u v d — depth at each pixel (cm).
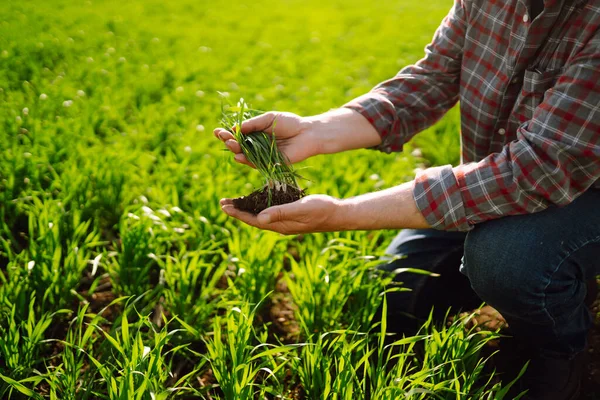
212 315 143
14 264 137
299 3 479
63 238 155
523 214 117
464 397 111
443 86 136
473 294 141
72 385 113
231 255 142
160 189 164
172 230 150
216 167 182
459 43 132
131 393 106
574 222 116
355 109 133
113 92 230
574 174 111
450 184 114
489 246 116
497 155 115
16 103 205
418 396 115
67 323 139
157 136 195
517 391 126
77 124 194
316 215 114
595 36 109
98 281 146
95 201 166
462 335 119
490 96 124
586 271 119
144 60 277
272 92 242
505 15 119
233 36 344
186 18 379
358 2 496
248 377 113
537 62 117
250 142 124
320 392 117
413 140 218
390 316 139
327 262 146
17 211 162
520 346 135
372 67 298
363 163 191
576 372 125
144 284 148
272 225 118
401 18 425
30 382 123
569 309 119
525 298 116
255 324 142
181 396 125
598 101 107
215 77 262
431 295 139
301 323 133
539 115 112
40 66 254
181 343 133
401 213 116
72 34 306
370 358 132
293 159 129
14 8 345
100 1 401
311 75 282
